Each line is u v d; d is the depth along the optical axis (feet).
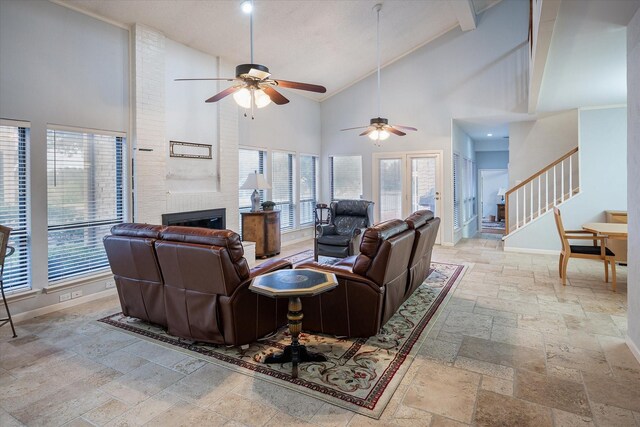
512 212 24.49
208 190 18.20
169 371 8.28
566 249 14.70
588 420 6.40
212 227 18.51
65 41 12.64
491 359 8.66
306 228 26.71
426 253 13.65
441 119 23.59
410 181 24.94
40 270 12.12
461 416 6.57
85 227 13.50
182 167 16.90
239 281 8.91
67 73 12.71
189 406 6.97
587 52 11.71
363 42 21.07
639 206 8.41
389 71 24.91
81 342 9.85
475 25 21.85
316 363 8.53
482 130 27.81
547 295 13.44
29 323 11.23
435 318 11.27
